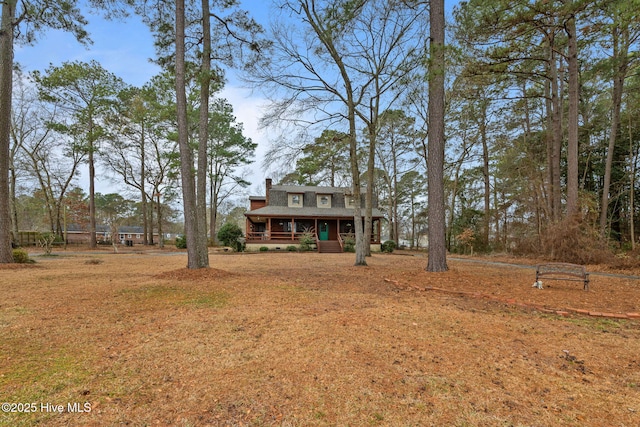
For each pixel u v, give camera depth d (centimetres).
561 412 227
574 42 1252
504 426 210
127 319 450
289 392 253
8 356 317
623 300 575
